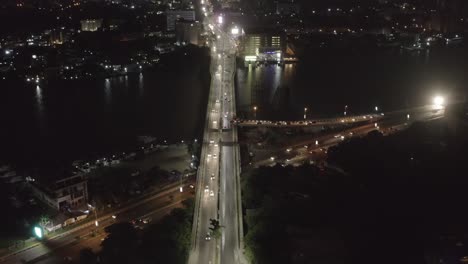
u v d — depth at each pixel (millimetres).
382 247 148375
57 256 148625
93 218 171000
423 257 144625
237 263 128750
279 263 134125
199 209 157250
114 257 136750
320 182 185875
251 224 149375
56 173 195625
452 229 158750
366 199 175125
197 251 134000
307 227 157875
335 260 141500
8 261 146625
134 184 195000
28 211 175125
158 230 144750
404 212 168000
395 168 198375
